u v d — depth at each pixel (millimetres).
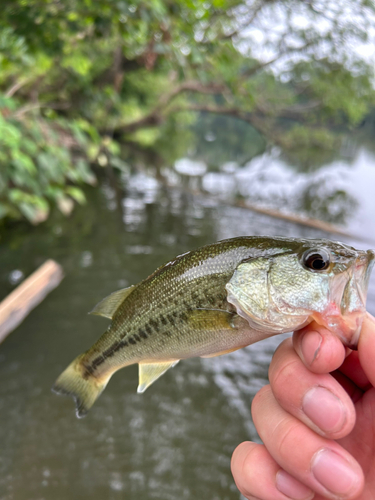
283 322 153
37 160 801
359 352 148
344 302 147
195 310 170
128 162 2104
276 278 155
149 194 1484
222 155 2912
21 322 595
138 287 191
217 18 1031
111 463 392
